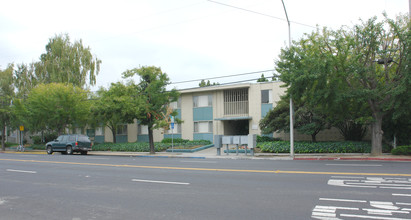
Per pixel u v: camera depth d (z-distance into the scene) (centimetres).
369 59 1816
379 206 631
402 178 960
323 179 967
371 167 1272
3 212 676
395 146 1967
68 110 3066
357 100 1702
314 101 1759
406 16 1744
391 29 1720
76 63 3738
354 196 722
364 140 2381
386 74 1769
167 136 3231
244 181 970
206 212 621
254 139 2080
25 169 1448
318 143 2091
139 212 639
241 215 592
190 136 3108
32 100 3019
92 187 945
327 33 1792
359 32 1738
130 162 1723
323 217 564
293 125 2095
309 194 756
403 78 1599
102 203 730
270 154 2106
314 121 2167
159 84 2411
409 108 1692
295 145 2119
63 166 1548
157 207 675
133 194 821
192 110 3119
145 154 2456
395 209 607
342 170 1172
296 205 654
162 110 2527
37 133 4441
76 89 3172
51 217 626
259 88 2795
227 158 1989
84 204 726
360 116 1956
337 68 1708
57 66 3662
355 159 1731
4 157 2281
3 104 3538
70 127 3416
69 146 2608
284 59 1823
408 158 1642
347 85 1783
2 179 1150
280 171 1177
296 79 1644
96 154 2642
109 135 3697
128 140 3519
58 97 3027
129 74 2438
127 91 2416
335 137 2558
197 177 1080
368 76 1728
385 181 909
